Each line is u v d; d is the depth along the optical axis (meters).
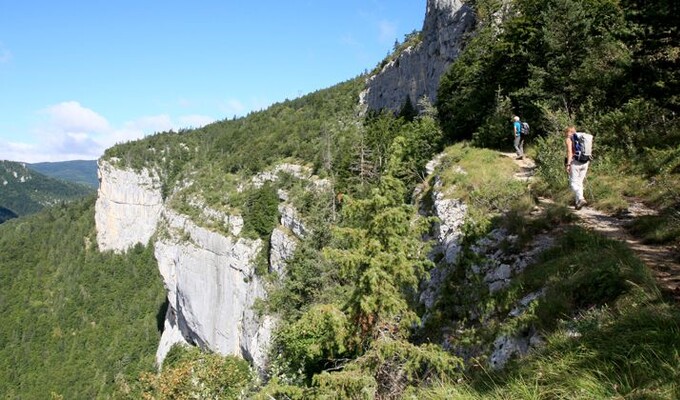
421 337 9.75
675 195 9.17
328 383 6.63
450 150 22.00
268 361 22.77
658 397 3.40
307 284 26.42
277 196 67.31
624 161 12.42
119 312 99.25
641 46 12.03
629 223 8.84
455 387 5.80
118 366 80.50
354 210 8.33
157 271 111.44
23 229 138.00
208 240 65.00
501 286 8.91
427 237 15.26
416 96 67.88
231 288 58.38
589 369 4.17
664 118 13.54
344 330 7.71
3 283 111.25
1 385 80.81
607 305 5.58
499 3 38.59
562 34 19.28
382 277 7.57
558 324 5.78
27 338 92.75
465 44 45.19
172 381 21.38
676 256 6.73
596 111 16.44
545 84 19.58
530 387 4.43
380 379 7.14
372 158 45.03
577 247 7.98
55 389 78.00
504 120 20.62
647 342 4.14
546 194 12.28
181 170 131.12
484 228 10.54
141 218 127.31
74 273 115.06
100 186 129.50
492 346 7.06
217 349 60.91
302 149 84.69
